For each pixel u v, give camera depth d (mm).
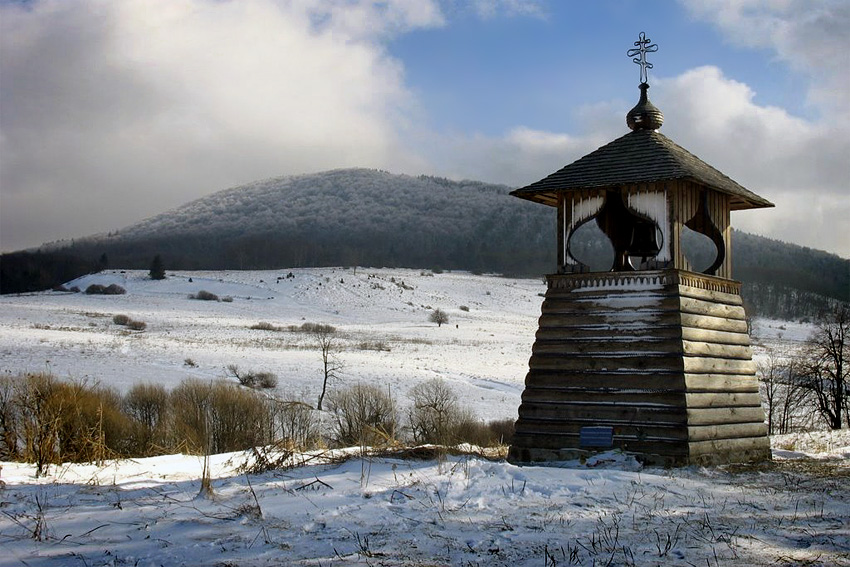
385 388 51281
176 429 29859
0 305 101562
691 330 14906
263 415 32594
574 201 16062
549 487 11180
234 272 159000
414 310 121750
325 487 10930
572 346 15375
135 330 82688
